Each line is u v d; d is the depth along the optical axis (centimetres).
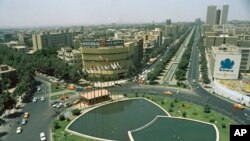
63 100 17038
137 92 19050
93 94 16800
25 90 17512
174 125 12581
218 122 12800
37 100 17138
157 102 16438
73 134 11725
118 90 19712
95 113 14888
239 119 13212
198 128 12106
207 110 14262
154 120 13250
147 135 11500
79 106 15862
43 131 12150
